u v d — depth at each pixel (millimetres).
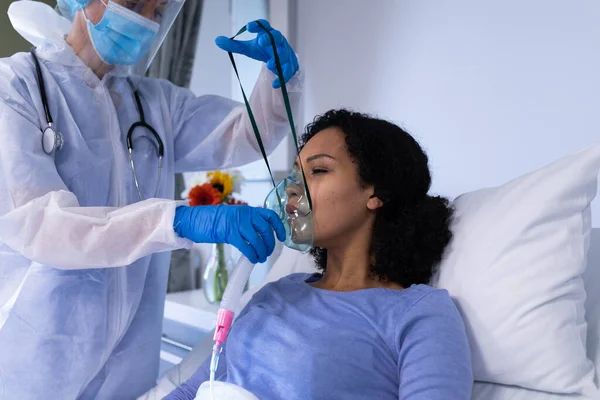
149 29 1097
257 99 1229
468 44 1545
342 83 1890
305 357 931
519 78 1444
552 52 1380
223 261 1987
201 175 1923
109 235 907
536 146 1423
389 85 1749
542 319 936
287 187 981
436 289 998
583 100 1334
